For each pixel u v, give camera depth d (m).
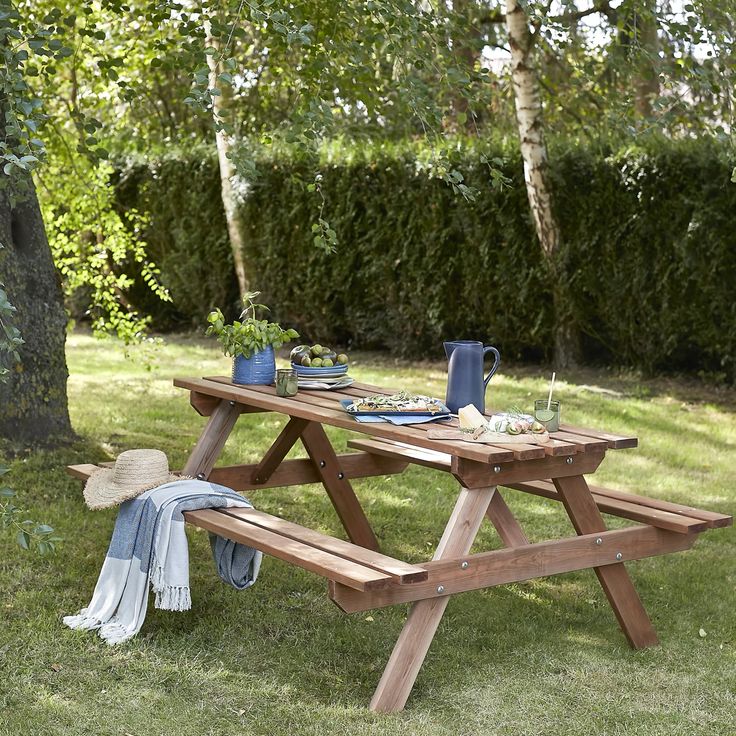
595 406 8.19
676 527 3.66
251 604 3.96
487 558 3.30
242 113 13.87
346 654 3.56
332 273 10.98
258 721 3.00
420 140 10.01
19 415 5.82
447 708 3.17
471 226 9.80
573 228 9.39
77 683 3.20
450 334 10.59
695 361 9.40
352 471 4.86
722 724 3.12
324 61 4.94
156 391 8.45
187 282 12.40
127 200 12.71
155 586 3.51
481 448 3.23
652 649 3.70
